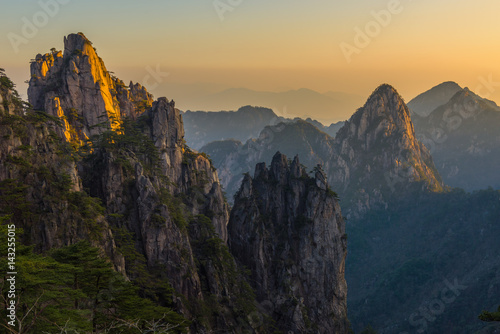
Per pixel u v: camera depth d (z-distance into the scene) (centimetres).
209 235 12938
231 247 14888
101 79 15375
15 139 8881
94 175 11331
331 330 14788
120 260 9444
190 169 15525
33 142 9331
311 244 15138
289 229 15375
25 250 4981
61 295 4772
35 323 4459
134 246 10581
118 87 16975
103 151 11819
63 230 8544
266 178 16062
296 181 15788
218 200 14838
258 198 15675
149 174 12544
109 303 5781
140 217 10938
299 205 15662
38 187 8781
